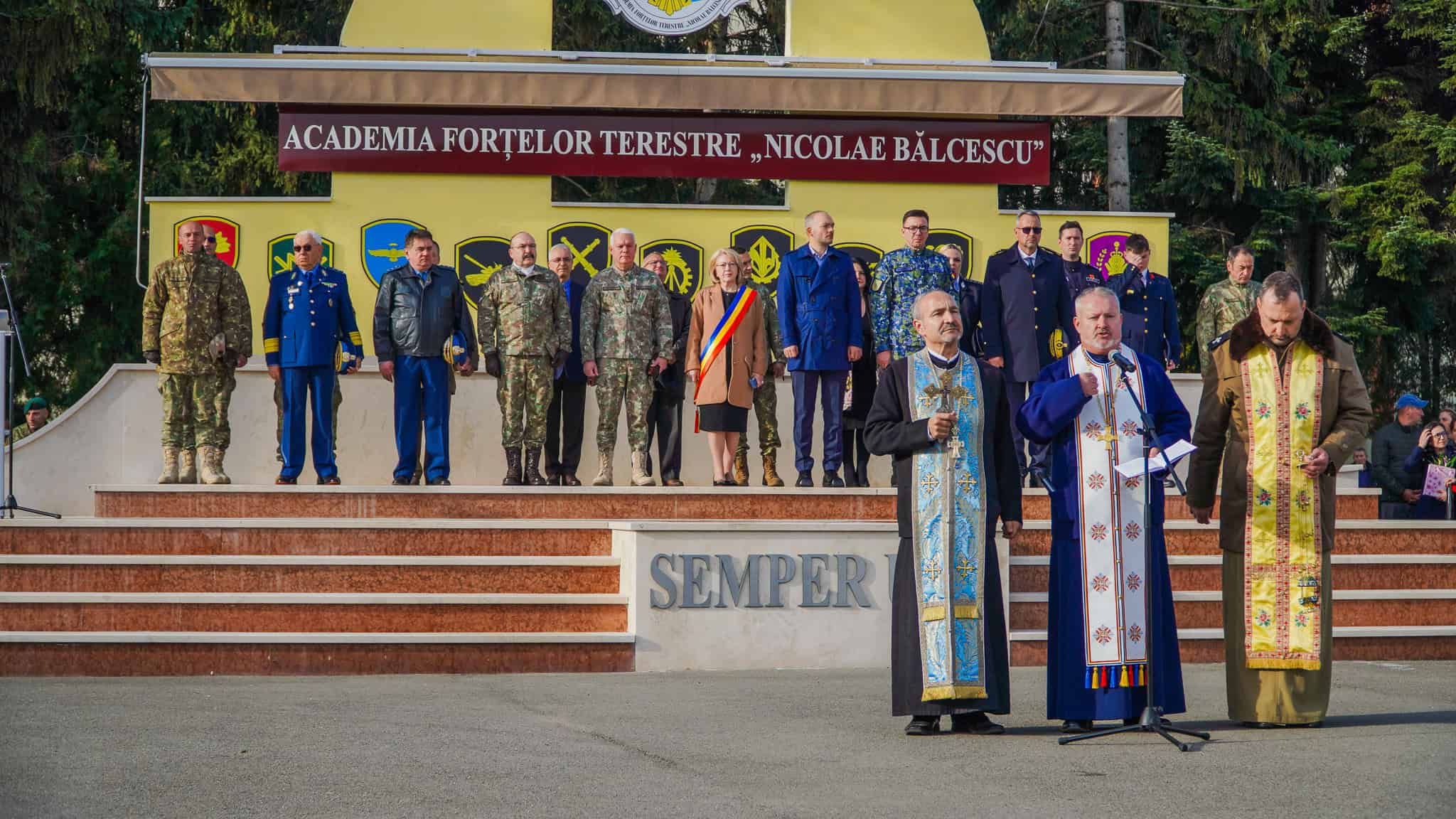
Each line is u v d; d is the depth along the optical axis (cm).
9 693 1848
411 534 2272
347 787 1267
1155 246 3139
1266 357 1639
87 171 5459
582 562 2231
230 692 1877
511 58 3016
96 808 1183
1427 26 5216
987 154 3095
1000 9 5269
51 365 5666
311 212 2978
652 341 2528
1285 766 1345
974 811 1166
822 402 2484
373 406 2911
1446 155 5097
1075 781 1288
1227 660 1650
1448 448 3091
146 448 2900
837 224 3064
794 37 3119
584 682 1997
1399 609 2359
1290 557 1611
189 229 2466
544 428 2484
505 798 1223
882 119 3078
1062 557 1579
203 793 1240
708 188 5378
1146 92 3064
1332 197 5188
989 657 1552
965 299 2577
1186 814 1148
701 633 2153
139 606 2128
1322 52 5312
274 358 2500
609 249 3025
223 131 5538
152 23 5247
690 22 3072
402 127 2992
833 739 1517
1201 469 1688
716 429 2473
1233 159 5056
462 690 1902
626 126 3030
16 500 2873
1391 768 1335
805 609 2180
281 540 2252
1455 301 5322
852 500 2405
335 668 2105
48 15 4334
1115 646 1548
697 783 1285
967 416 1580
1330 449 1595
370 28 3038
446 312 2498
